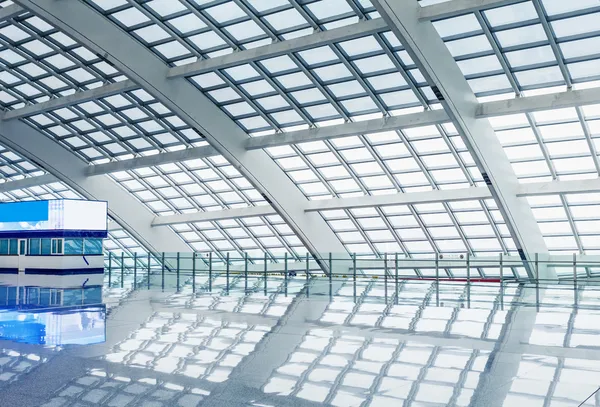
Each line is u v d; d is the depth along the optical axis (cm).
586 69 2188
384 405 552
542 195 2853
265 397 581
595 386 617
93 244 3378
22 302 1573
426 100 2591
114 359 769
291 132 2998
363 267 2814
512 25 2086
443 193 3091
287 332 1002
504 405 548
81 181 4153
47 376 673
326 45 2427
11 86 3441
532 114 2534
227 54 2547
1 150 4506
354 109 2781
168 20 2569
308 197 3641
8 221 3472
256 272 3038
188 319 1183
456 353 806
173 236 4709
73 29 2506
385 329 1038
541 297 1688
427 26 2136
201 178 3956
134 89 2952
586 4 1934
